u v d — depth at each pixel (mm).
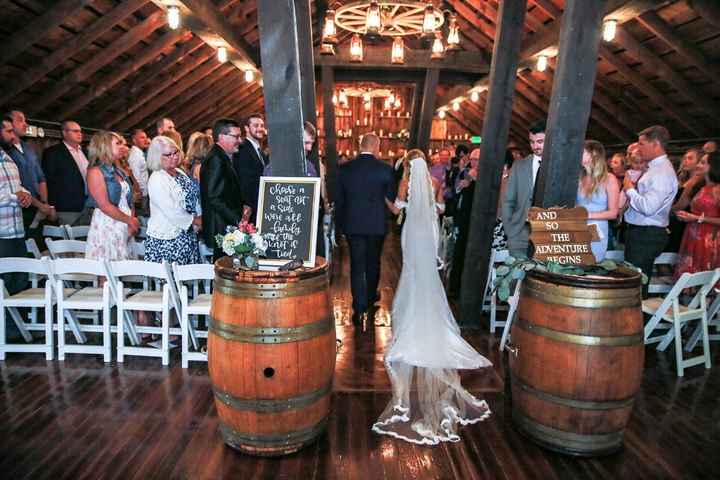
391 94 11734
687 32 5102
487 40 8234
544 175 2832
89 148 3365
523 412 2412
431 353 3230
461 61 8539
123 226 3527
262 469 2145
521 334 2395
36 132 5656
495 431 2480
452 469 2168
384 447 2322
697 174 4250
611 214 3137
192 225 3586
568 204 2832
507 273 2410
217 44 6215
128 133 7848
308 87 4992
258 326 2133
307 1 4809
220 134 3252
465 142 13750
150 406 2646
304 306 2182
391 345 3410
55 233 4176
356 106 13812
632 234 3674
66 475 2066
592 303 2158
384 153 13789
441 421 2520
